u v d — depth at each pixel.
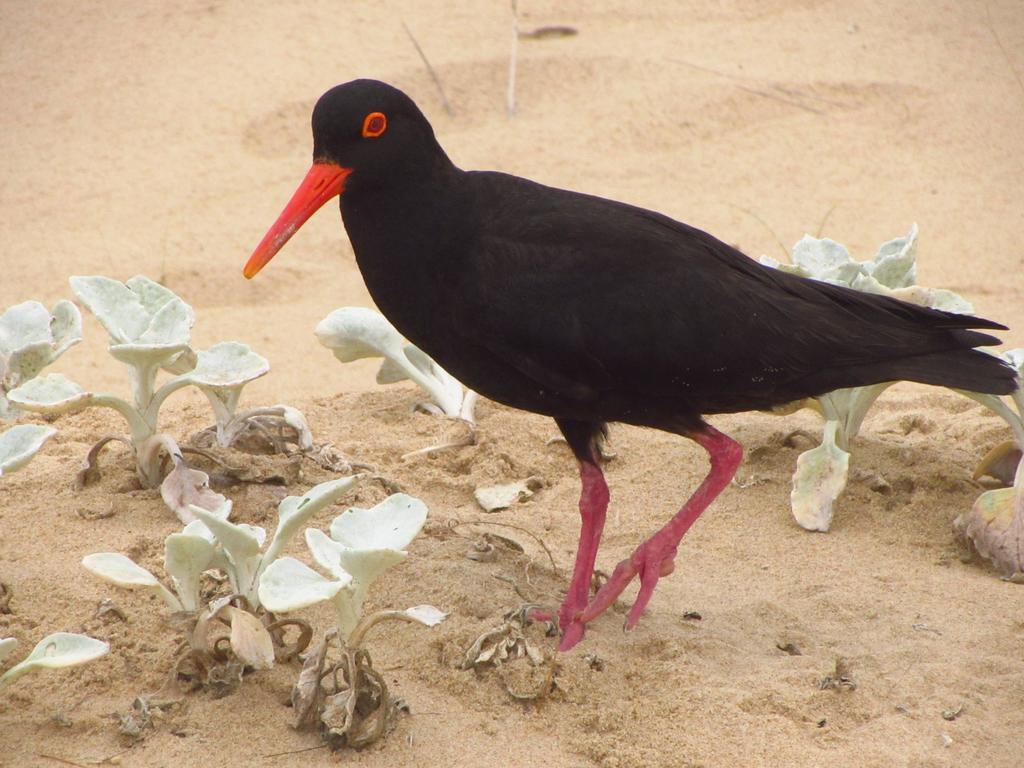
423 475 11.21
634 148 20.67
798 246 11.82
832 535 10.33
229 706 7.93
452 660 8.40
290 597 7.36
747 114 21.81
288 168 19.88
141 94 21.95
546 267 8.81
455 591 9.09
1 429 11.98
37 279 16.27
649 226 9.16
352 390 13.66
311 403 12.90
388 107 8.89
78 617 8.76
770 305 9.00
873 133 21.28
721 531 10.42
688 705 8.06
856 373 9.20
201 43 23.83
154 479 10.57
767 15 25.89
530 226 8.93
